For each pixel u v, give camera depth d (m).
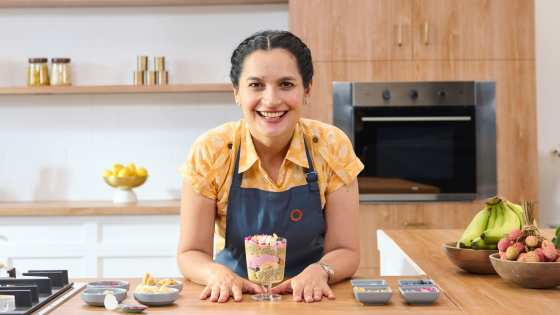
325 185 1.98
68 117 4.56
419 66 4.04
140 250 3.99
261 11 4.53
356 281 1.69
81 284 1.81
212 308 1.53
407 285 1.64
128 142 4.56
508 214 1.98
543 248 1.70
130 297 1.64
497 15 4.04
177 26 4.54
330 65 4.04
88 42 4.54
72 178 4.56
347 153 2.01
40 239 4.00
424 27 4.04
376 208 4.06
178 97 4.55
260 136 1.85
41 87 4.25
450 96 4.05
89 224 3.99
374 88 4.04
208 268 1.79
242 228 1.94
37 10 4.53
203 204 1.96
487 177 4.07
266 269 1.63
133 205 4.04
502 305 1.54
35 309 1.49
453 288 1.74
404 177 4.07
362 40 4.04
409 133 4.06
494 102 4.06
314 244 1.98
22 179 4.55
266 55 1.74
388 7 4.04
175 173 4.56
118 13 4.54
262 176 1.94
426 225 4.06
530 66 4.05
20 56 4.54
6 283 1.64
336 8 4.04
